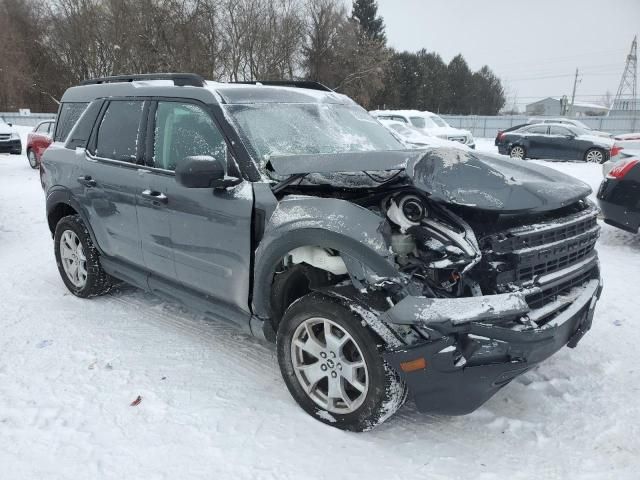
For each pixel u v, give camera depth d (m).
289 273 3.09
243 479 2.56
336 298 2.78
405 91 61.47
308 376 3.03
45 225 8.04
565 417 3.04
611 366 3.59
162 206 3.67
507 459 2.71
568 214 3.08
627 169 6.09
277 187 3.08
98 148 4.43
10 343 3.97
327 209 2.81
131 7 35.50
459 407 2.65
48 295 4.99
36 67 46.94
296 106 3.91
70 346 3.92
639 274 5.48
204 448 2.78
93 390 3.33
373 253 2.61
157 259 3.88
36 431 2.91
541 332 2.63
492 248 2.61
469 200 2.64
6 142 18.42
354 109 4.44
